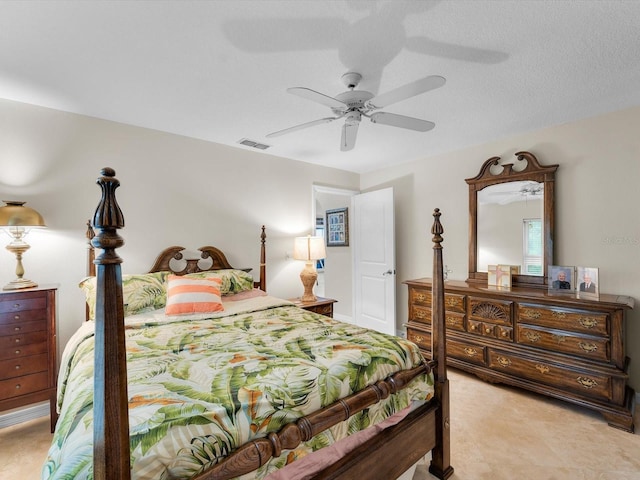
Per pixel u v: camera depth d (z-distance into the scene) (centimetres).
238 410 103
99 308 76
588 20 146
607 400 219
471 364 288
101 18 144
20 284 212
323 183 421
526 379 255
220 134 300
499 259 318
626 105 242
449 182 361
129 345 166
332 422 118
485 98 227
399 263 416
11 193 227
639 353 243
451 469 175
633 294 246
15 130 229
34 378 207
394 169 420
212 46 165
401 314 415
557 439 204
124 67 185
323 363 137
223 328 199
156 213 288
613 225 255
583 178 269
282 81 201
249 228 350
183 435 91
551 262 284
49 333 212
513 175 305
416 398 159
